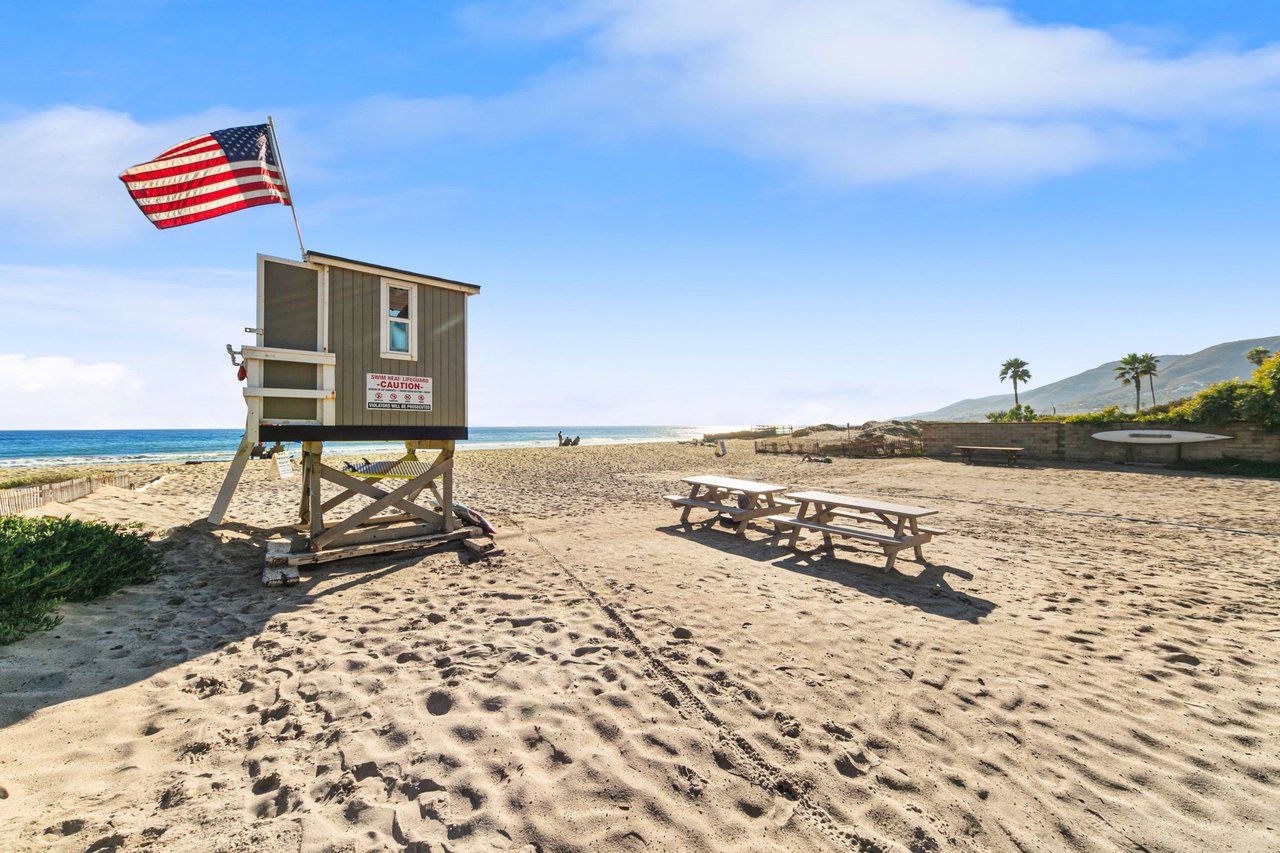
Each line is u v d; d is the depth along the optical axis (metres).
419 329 7.57
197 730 3.31
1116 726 3.54
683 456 30.62
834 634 4.91
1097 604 5.82
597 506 11.98
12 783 2.70
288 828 2.52
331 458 24.44
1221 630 5.11
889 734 3.40
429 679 4.00
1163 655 4.57
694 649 4.55
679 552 7.86
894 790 2.91
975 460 23.59
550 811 2.67
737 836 2.56
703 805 2.76
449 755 3.08
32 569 5.00
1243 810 2.79
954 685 4.03
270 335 6.50
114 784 2.79
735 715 3.57
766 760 3.11
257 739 3.24
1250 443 19.22
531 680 3.98
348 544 7.07
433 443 8.08
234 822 2.55
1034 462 22.41
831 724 3.47
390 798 2.76
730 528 9.59
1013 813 2.76
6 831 2.38
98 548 5.89
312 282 6.79
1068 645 4.77
